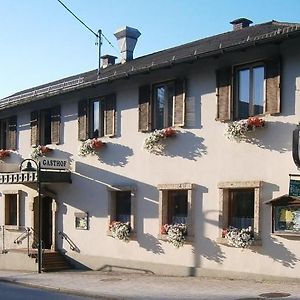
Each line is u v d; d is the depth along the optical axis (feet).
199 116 53.36
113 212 62.69
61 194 69.62
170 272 55.06
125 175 61.16
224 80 51.01
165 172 56.44
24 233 75.15
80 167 67.05
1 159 79.97
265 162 47.73
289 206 45.44
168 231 54.85
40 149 71.82
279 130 46.93
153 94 58.18
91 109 66.33
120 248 61.21
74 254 67.00
